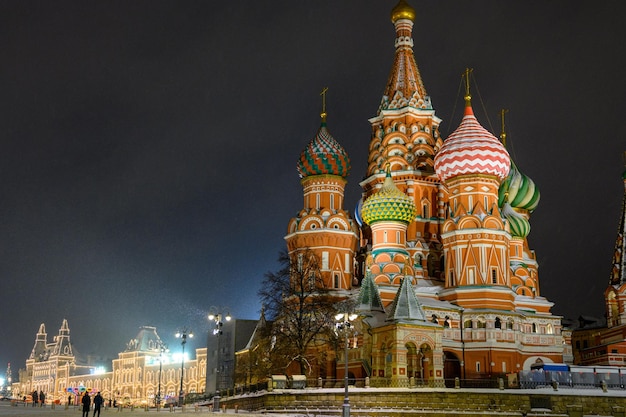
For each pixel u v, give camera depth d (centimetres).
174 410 8162
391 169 10856
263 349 8781
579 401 6556
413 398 6825
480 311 9156
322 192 10800
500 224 9694
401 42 11788
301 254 9744
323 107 11294
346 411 5353
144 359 18438
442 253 10481
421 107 11250
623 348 10875
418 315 7919
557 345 9731
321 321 8312
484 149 9794
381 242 9944
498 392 6706
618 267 11538
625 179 11738
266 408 7256
